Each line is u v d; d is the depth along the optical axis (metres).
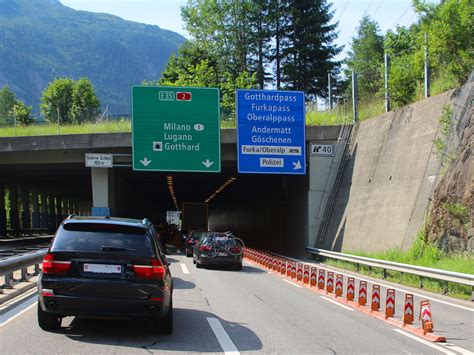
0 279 15.61
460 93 22.58
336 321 10.54
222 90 72.75
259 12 74.75
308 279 17.61
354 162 31.03
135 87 29.94
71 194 72.38
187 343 8.15
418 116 25.50
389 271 19.73
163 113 29.95
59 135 32.88
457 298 14.36
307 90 72.19
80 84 104.69
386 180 26.45
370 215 26.88
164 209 112.75
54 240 8.27
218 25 76.88
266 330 9.38
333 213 31.67
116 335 8.53
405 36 49.88
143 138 29.67
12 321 9.48
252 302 12.88
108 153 33.47
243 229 67.69
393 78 30.94
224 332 9.07
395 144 26.84
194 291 14.78
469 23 25.06
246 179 46.38
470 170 19.64
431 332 9.31
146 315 8.11
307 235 32.97
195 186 56.41
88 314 8.02
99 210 33.56
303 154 30.00
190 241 30.45
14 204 58.19
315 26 71.19
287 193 39.22
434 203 20.95
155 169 29.55
